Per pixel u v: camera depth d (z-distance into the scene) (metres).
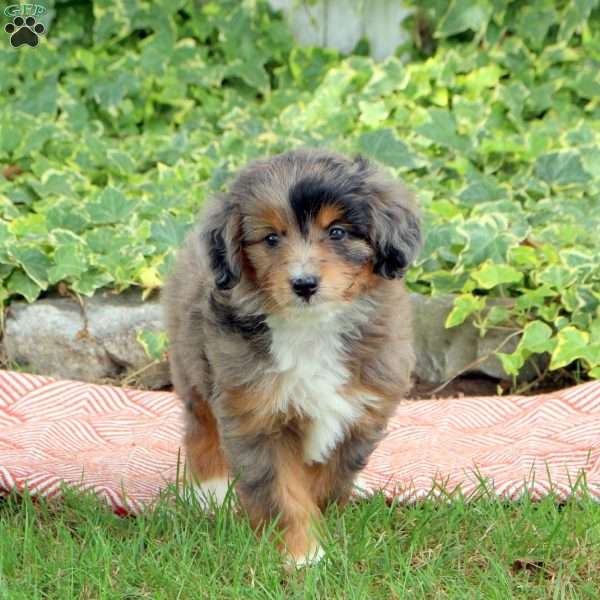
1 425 7.56
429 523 5.68
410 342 5.81
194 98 12.01
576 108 11.46
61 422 7.56
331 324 5.45
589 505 5.72
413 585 5.09
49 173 10.05
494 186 9.75
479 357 8.70
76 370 8.85
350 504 6.08
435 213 9.25
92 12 12.09
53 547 5.43
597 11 11.62
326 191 5.34
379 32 12.16
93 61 11.79
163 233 9.10
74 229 9.38
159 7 11.89
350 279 5.41
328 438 5.61
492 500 5.87
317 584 5.11
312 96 11.63
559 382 8.62
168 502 5.85
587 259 8.54
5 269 8.91
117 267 8.88
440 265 8.93
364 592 4.92
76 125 11.38
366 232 5.47
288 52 12.13
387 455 7.05
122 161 10.41
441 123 10.50
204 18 12.06
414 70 11.29
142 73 11.80
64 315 8.79
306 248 5.32
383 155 10.06
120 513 5.92
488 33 11.65
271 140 10.49
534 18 11.56
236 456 5.54
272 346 5.43
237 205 5.50
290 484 5.57
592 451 6.84
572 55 11.59
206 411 6.28
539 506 5.79
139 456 6.95
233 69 11.93
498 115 11.26
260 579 5.13
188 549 5.32
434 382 8.79
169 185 9.98
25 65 11.76
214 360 5.51
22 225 9.27
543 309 8.45
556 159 9.91
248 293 5.46
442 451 7.09
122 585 5.09
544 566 5.32
